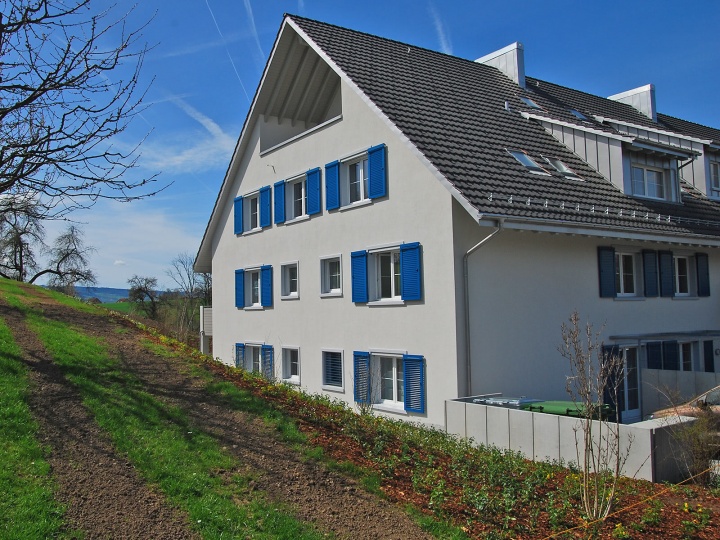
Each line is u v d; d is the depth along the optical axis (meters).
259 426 8.38
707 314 17.84
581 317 14.27
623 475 8.55
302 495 6.70
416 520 6.52
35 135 8.46
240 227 20.97
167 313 46.00
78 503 5.71
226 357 21.75
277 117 20.05
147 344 11.78
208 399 9.05
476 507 6.85
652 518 6.76
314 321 16.88
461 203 12.02
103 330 12.60
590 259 14.65
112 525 5.48
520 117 17.66
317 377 16.69
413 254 13.37
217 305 22.53
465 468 8.17
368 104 14.55
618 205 14.95
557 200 13.53
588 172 16.11
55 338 10.68
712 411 9.56
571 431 9.22
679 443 8.67
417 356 13.23
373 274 14.84
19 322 11.64
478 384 12.48
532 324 13.40
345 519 6.34
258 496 6.47
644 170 16.92
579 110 20.97
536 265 13.59
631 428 8.54
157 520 5.68
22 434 6.79
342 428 9.06
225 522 5.79
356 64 16.25
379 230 14.48
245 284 20.80
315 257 16.84
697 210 17.80
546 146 16.50
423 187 13.21
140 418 7.84
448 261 12.55
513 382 12.97
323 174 16.58
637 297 15.66
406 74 17.09
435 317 12.88
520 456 9.68
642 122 23.52
